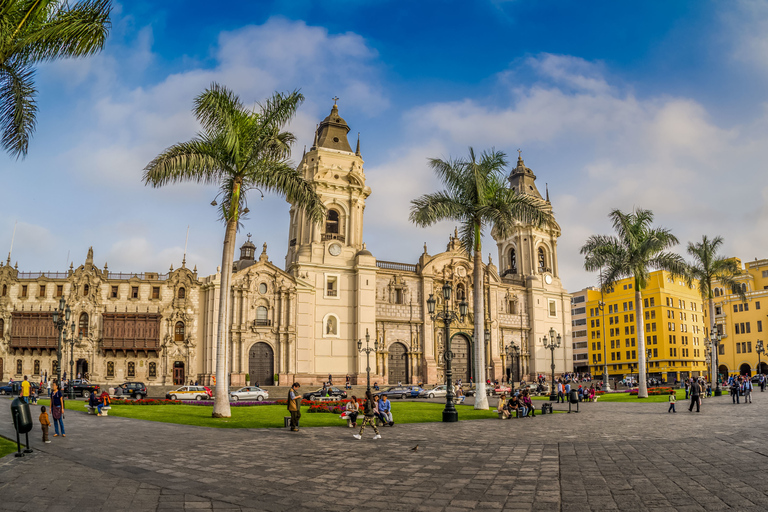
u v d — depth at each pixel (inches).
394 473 635.5
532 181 4306.1
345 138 3671.3
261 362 3100.4
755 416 1311.5
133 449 801.6
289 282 3211.1
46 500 482.9
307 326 3198.8
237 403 1887.3
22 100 761.6
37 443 824.3
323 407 1594.5
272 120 1427.2
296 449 823.1
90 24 753.0
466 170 1721.2
